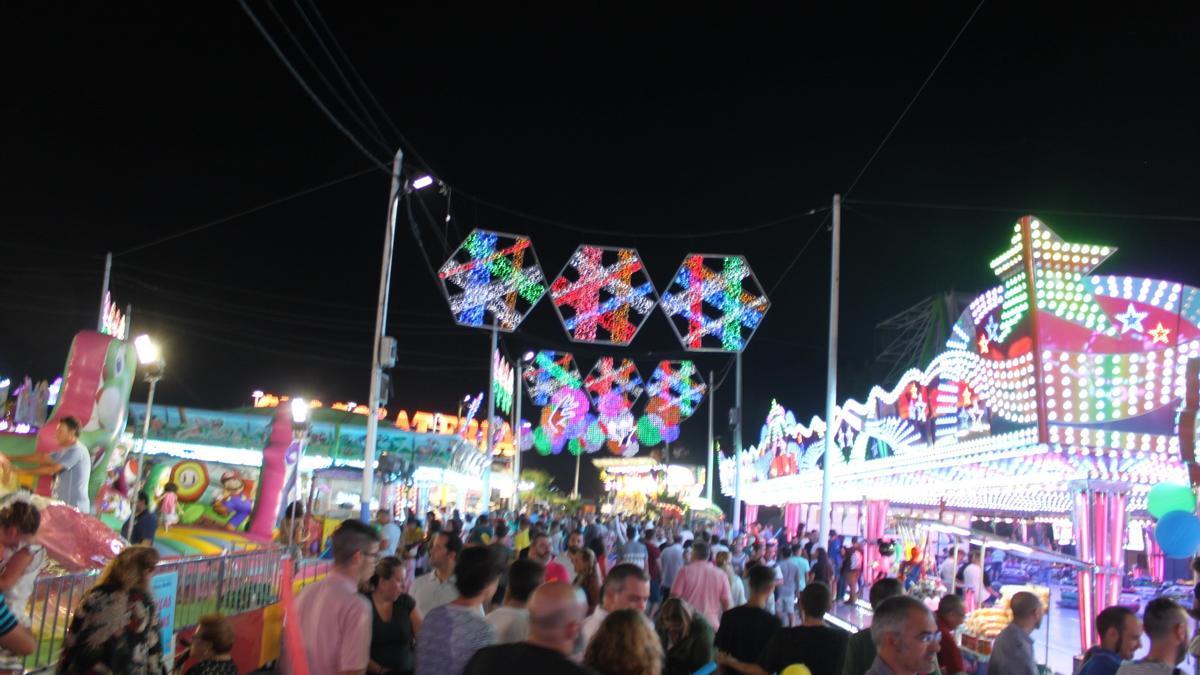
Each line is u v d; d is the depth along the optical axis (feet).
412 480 87.45
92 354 42.88
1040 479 45.44
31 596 21.66
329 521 66.23
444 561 23.13
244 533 56.39
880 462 66.39
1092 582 41.88
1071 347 43.42
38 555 18.51
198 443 92.99
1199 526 31.04
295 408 59.62
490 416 108.88
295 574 39.47
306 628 17.26
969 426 52.34
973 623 37.01
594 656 13.76
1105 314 44.16
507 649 11.14
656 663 13.82
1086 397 42.93
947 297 71.51
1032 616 24.25
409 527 64.85
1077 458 42.16
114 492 50.44
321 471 74.08
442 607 16.07
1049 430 42.52
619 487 211.61
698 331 60.59
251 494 72.08
